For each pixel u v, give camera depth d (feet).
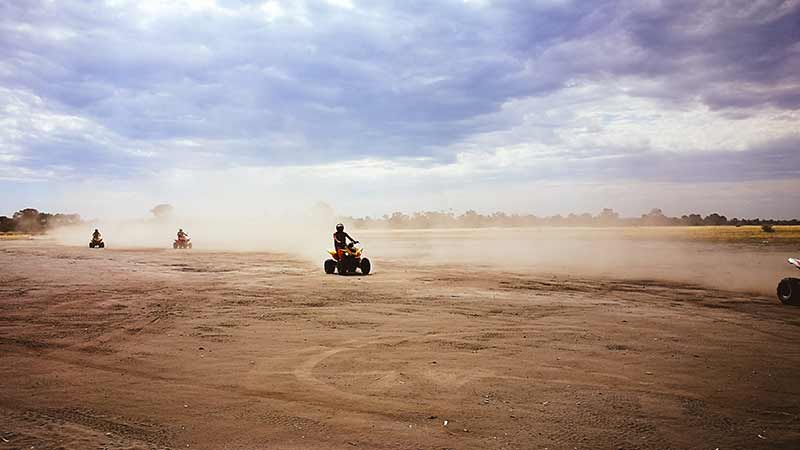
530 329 29.68
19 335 27.99
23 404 17.20
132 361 22.70
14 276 59.88
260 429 14.96
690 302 41.52
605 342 26.30
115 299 41.55
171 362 22.48
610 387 18.80
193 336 27.73
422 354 23.75
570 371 20.88
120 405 17.06
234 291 46.73
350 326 30.53
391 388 18.70
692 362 22.36
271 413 16.24
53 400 17.60
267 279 57.57
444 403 17.10
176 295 43.98
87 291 46.42
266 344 25.85
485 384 19.13
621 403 17.07
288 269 71.51
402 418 15.75
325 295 44.21
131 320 32.40
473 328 29.94
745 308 38.58
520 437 14.30
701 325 31.22
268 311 35.88
